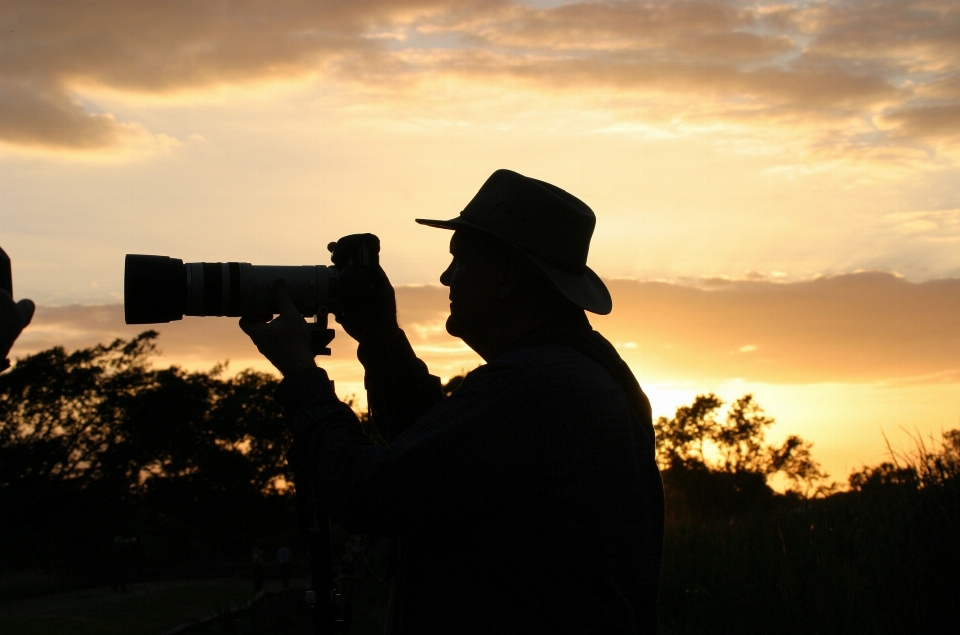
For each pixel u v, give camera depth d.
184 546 77.81
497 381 1.84
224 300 2.22
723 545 7.27
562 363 1.90
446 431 1.78
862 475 7.56
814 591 5.88
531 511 1.81
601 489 1.84
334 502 1.80
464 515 1.78
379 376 2.38
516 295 2.12
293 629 10.29
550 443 1.81
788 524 7.39
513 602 1.80
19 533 64.06
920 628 5.11
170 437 72.81
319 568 2.36
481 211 2.13
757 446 64.81
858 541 6.38
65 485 67.50
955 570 5.20
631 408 2.03
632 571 1.88
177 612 18.73
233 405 78.50
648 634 1.96
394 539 2.17
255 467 78.69
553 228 2.08
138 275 2.18
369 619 8.21
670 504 9.12
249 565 56.28
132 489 72.75
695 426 70.56
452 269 2.35
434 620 1.84
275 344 2.09
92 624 16.06
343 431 1.89
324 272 2.30
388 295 2.38
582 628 1.78
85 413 70.94
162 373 76.00
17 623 15.99
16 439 67.62
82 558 63.50
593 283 2.35
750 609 6.17
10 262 1.55
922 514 5.54
